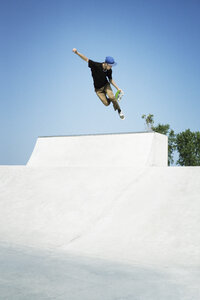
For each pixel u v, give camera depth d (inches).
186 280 134.0
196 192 269.3
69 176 358.0
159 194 279.9
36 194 317.7
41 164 594.9
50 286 113.9
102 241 211.8
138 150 527.5
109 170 360.2
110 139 564.4
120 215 251.8
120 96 221.6
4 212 281.9
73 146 591.8
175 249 189.8
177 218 231.9
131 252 189.0
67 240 217.6
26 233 232.5
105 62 215.8
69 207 279.3
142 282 127.5
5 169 412.2
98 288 115.5
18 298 98.6
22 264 146.6
